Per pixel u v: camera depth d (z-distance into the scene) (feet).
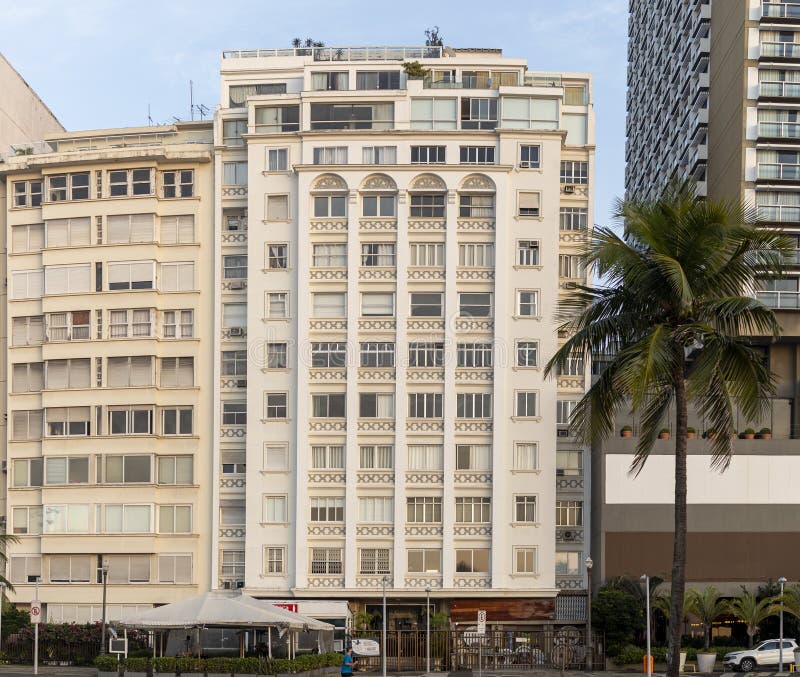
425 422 224.53
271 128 235.81
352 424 224.74
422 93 234.58
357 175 229.66
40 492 233.55
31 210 242.17
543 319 226.38
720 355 106.01
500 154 230.48
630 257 108.78
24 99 274.16
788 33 250.16
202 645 177.27
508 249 227.81
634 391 101.71
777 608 196.03
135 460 230.68
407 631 207.72
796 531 222.89
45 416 234.99
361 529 221.87
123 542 228.43
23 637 204.74
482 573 219.82
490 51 257.75
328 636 193.67
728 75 259.80
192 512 229.04
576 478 226.99
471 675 184.44
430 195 230.07
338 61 239.91
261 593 221.66
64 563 230.68
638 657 200.13
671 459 223.71
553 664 202.18
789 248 109.29
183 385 232.53
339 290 228.22
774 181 244.83
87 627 205.36
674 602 106.63
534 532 220.84
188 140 247.50
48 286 238.07
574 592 222.48
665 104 320.50
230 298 232.73
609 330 111.34
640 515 222.07
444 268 227.61
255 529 223.92
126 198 237.04
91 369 234.17
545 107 233.14
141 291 234.17
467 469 223.10
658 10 333.01
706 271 108.88
